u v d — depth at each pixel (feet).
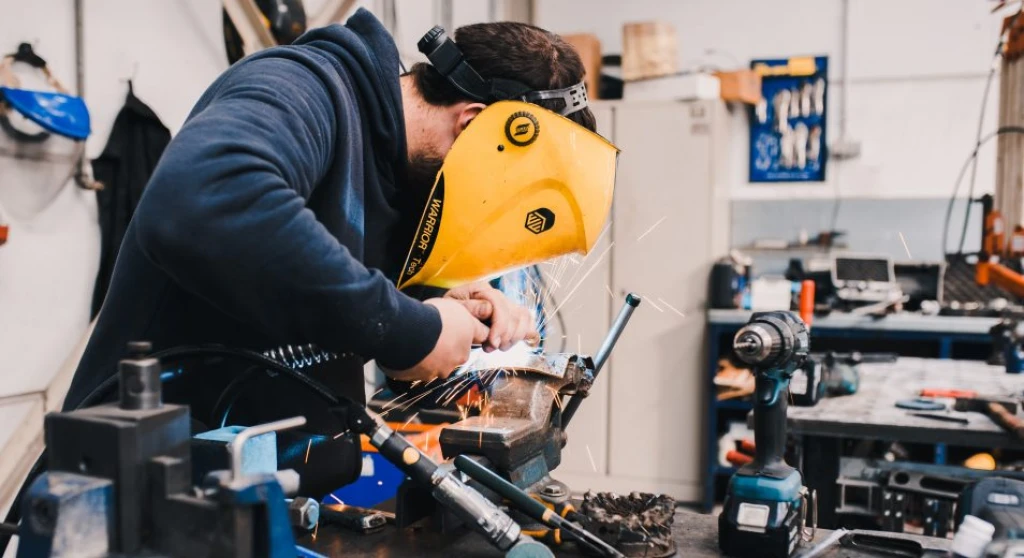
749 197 13.60
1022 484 3.08
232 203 2.27
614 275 12.00
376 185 3.37
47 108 6.00
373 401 5.47
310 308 2.40
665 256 11.79
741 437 11.27
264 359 2.73
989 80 12.38
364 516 3.18
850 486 7.38
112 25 6.99
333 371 3.55
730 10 13.53
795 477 3.07
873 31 12.89
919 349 11.73
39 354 6.53
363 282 2.49
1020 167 10.57
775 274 13.07
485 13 13.82
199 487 2.01
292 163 2.54
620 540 2.85
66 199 6.69
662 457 11.95
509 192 3.15
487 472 2.89
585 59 12.97
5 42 6.10
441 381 3.80
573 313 12.12
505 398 3.45
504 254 3.25
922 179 12.84
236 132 2.39
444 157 3.42
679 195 11.69
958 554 2.81
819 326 10.90
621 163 11.88
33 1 6.30
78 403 3.03
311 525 2.81
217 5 8.14
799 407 6.33
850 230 12.94
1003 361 8.61
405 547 2.99
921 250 12.67
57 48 6.53
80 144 6.68
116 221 7.00
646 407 11.98
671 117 11.67
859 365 7.66
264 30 7.55
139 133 7.14
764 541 2.89
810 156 13.30
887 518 6.23
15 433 6.31
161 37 7.50
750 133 13.51
